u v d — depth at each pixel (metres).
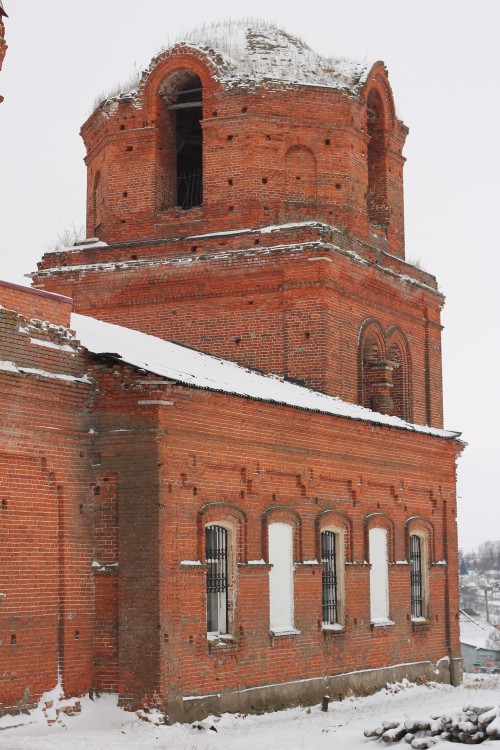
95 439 26.00
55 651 24.72
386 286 39.09
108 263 38.16
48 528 24.84
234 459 28.16
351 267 36.97
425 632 37.19
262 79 37.88
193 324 37.06
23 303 24.67
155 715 24.69
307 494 31.12
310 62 39.25
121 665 25.22
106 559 25.69
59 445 25.19
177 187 42.31
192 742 23.45
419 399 41.12
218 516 27.41
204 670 26.42
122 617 25.34
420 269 41.78
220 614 27.81
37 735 23.23
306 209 37.84
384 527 35.16
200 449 26.95
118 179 38.84
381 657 34.28
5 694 23.34
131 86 39.72
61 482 25.17
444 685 37.28
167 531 25.53
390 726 23.83
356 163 38.91
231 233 37.03
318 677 30.92
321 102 38.38
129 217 38.56
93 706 25.06
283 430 30.14
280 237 36.50
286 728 26.22
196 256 37.06
